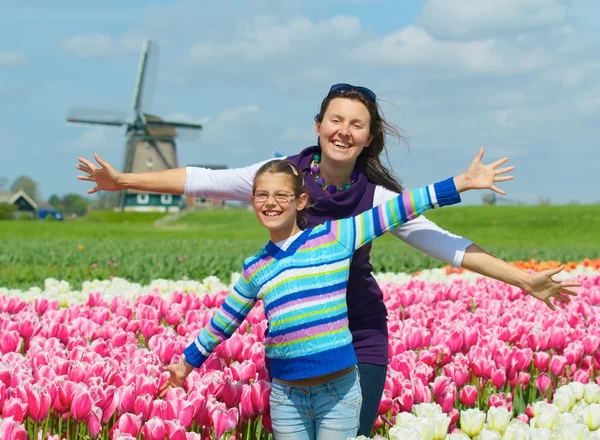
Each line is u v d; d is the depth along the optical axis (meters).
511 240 55.66
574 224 62.19
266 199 4.68
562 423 4.68
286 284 4.61
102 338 6.97
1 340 6.36
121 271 20.30
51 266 23.19
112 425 5.20
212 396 4.89
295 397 4.67
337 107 5.02
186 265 21.38
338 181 5.22
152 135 85.00
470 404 5.69
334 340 4.59
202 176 5.43
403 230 5.14
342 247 4.70
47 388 4.88
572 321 8.30
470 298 10.31
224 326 4.90
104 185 5.45
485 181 4.64
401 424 4.61
